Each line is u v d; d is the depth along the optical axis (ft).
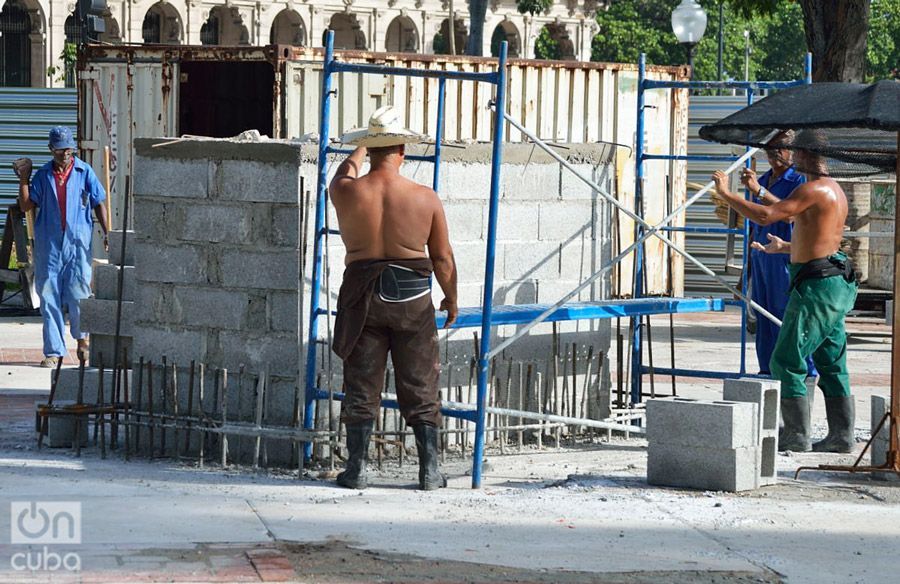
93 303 101.60
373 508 74.59
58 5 534.37
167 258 90.68
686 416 82.07
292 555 63.52
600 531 70.85
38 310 178.29
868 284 190.80
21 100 208.03
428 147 92.79
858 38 211.20
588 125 186.70
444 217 79.82
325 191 84.74
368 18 638.12
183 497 76.02
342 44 644.27
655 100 195.83
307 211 85.25
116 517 70.28
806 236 92.22
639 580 61.87
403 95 164.86
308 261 85.87
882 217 185.78
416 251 79.20
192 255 89.61
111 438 92.48
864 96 83.66
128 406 90.27
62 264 127.95
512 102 176.76
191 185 89.20
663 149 197.36
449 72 82.33
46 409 91.61
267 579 59.41
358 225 78.69
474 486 82.07
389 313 79.00
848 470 86.94
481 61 172.76
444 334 93.71
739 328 181.98
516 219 98.37
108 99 173.06
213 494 77.30
